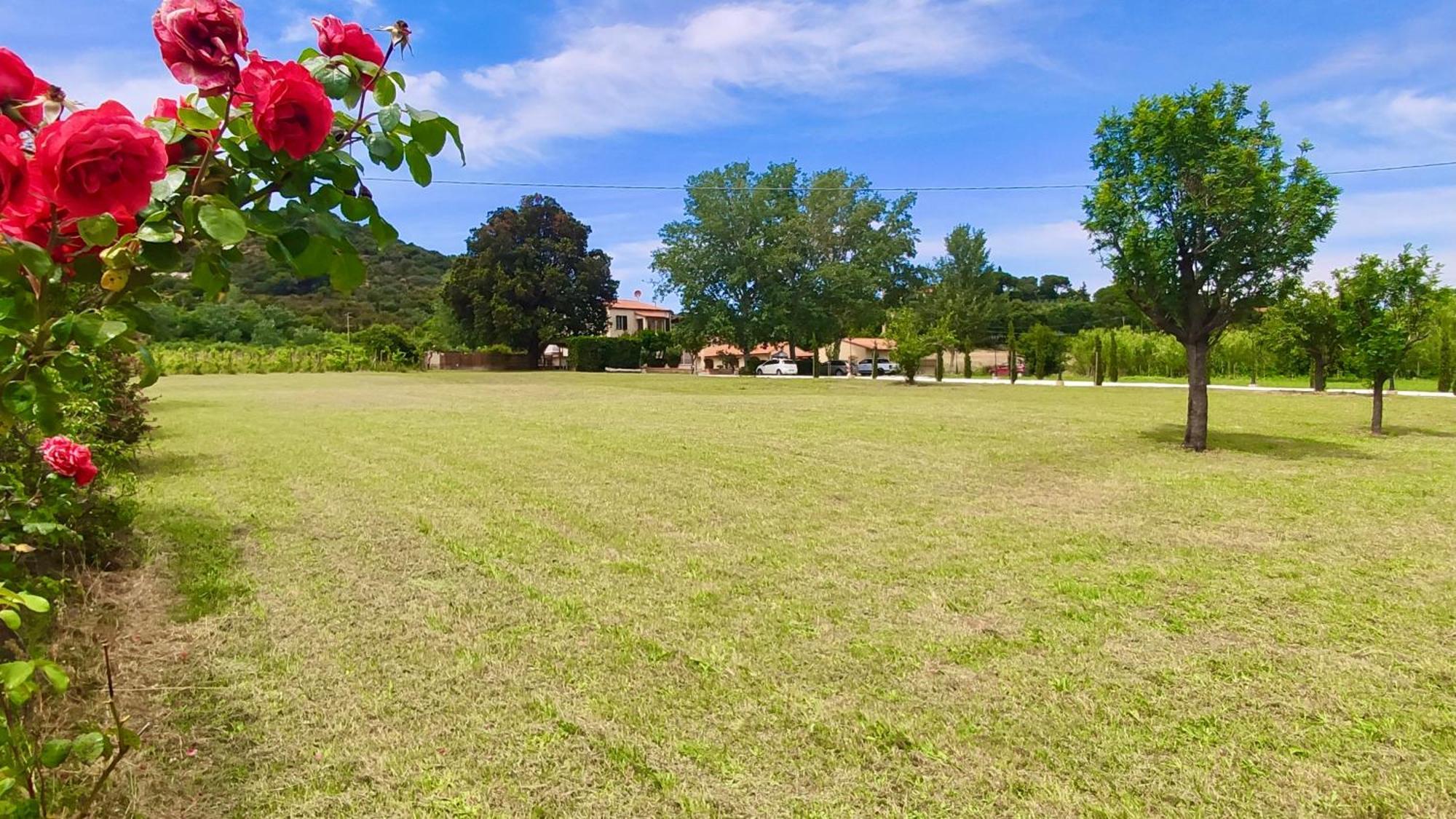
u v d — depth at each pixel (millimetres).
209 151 1188
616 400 18641
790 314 38812
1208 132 8750
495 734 2668
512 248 46750
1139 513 6012
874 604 3977
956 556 4840
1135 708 2832
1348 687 2961
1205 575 4395
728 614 3824
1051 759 2500
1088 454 9133
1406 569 4457
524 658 3295
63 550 3963
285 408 15609
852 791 2340
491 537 5309
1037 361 35562
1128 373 36188
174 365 32406
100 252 1185
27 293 1131
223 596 4039
